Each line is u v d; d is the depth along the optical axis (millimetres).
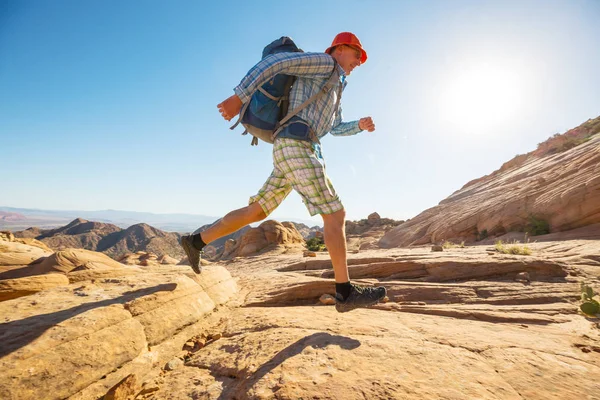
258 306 3912
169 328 2543
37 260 6219
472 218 23016
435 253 8055
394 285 4465
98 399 1676
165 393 1738
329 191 2211
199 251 2557
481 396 1463
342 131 2920
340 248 2205
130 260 32375
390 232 37562
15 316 2002
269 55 2072
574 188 15797
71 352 1760
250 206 2545
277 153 2217
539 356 1944
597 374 1731
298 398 1442
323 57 2148
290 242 30281
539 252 7316
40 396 1486
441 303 3791
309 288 4336
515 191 22578
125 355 2012
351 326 2564
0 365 1477
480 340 2213
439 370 1716
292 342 2182
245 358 2021
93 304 2322
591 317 2967
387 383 1551
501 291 3996
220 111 2088
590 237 12992
